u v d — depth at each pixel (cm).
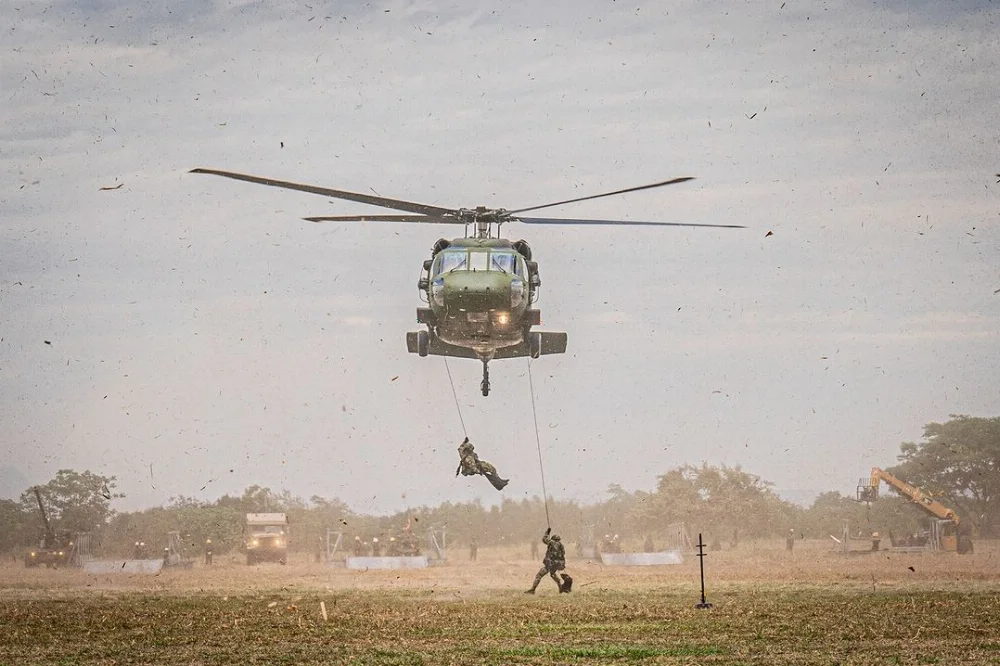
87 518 13350
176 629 2953
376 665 2233
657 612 3297
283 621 3144
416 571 7125
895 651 2358
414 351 4444
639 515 13388
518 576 6138
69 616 3338
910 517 13400
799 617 3069
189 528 12500
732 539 13250
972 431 14100
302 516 13238
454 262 4238
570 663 2244
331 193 4134
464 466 4081
